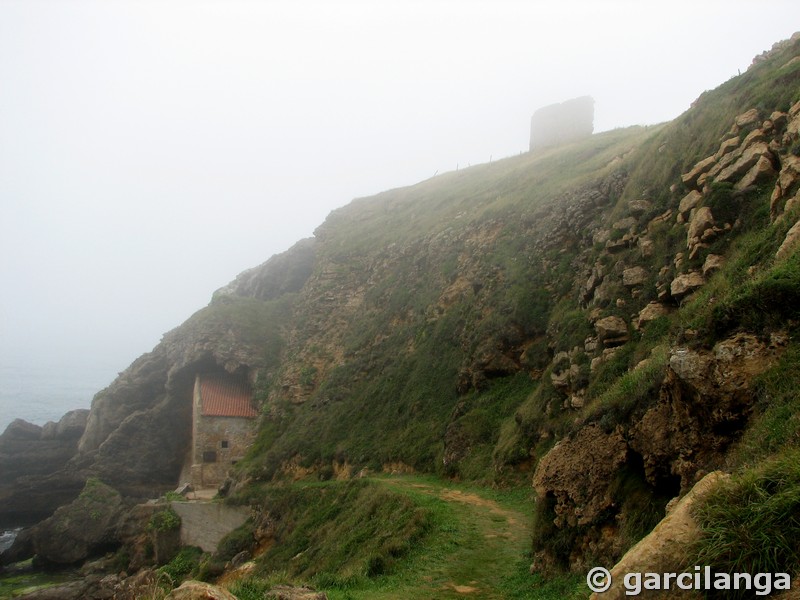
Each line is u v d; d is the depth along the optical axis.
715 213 15.12
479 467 20.97
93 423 53.78
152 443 50.22
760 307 7.26
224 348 49.81
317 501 25.58
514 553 12.01
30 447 57.44
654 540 5.12
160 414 51.00
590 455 9.59
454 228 42.53
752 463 5.71
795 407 5.98
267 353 51.03
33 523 49.31
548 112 62.44
